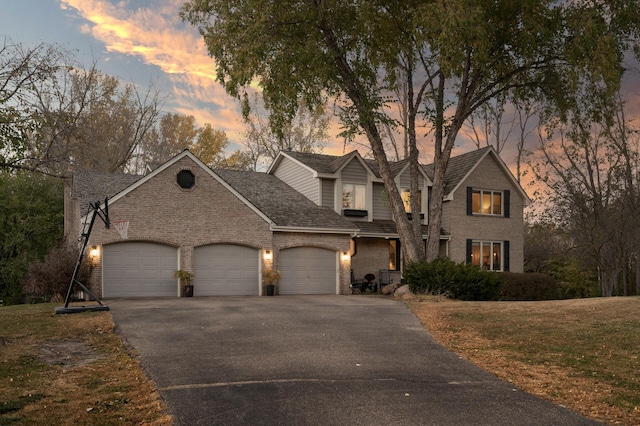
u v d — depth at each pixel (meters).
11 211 29.64
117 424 6.32
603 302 16.33
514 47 20.64
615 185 28.22
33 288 20.48
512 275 26.67
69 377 8.36
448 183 30.28
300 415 6.71
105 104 37.88
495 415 6.93
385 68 22.11
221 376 8.43
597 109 21.67
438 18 17.28
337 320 13.98
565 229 30.33
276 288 23.70
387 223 28.88
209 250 22.72
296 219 25.08
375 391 7.81
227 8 19.28
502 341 11.71
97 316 14.09
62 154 17.05
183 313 14.73
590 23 18.31
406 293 20.23
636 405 7.47
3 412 6.66
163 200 21.67
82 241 20.20
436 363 9.74
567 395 7.91
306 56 19.00
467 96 21.30
